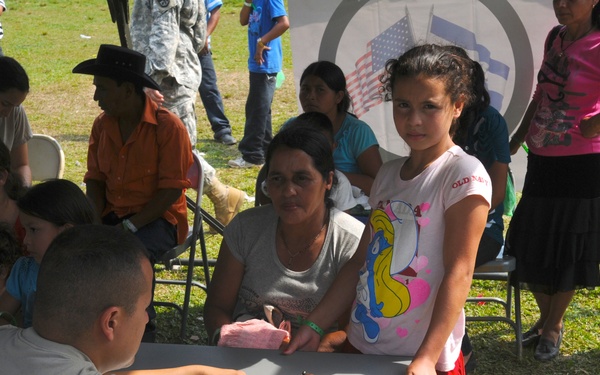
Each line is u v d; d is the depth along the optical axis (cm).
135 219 389
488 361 408
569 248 381
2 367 163
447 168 219
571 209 379
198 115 992
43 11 2042
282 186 264
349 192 376
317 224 280
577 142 374
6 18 1922
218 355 224
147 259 174
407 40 485
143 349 227
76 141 862
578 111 373
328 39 490
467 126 356
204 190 546
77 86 1164
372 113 502
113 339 166
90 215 289
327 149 270
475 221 211
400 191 229
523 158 496
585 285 388
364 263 245
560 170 379
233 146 844
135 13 588
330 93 403
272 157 267
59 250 167
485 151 366
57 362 161
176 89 592
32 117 973
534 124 389
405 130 218
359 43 490
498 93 481
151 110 394
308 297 281
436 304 211
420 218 221
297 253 283
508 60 475
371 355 223
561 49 379
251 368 216
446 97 213
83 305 162
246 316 289
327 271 281
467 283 211
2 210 324
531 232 389
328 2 484
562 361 407
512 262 387
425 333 227
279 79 746
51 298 163
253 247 288
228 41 1588
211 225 471
